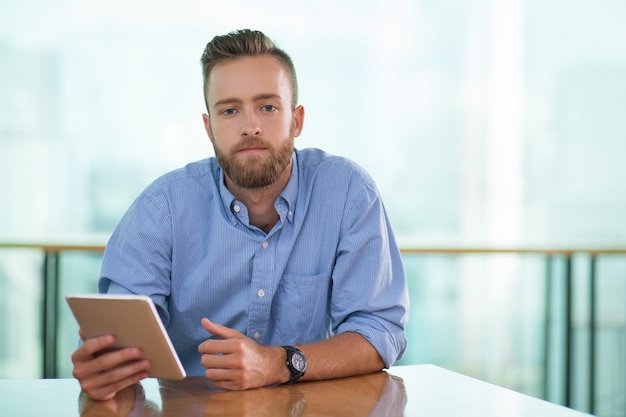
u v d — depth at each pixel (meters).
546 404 1.32
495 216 4.99
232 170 1.62
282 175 1.69
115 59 4.75
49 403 1.33
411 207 5.00
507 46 4.98
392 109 4.97
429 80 4.99
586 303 3.37
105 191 4.77
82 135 4.73
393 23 4.95
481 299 3.59
